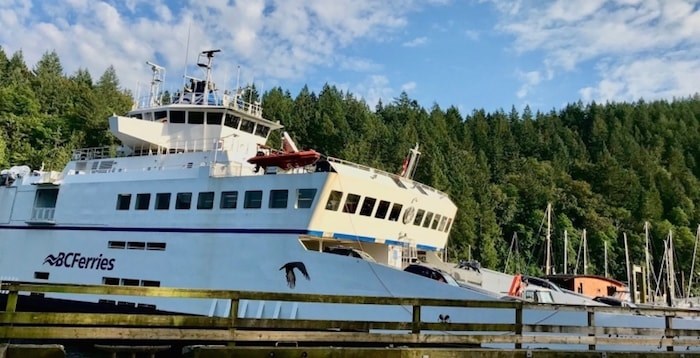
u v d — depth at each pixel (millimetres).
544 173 132125
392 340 10664
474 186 114500
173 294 8875
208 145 28938
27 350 7762
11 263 29516
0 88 104562
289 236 21500
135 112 30641
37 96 113312
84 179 28234
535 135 161750
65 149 95625
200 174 24422
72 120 106312
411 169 28453
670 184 132000
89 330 8234
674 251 101125
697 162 161000
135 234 25484
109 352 8781
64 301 26703
